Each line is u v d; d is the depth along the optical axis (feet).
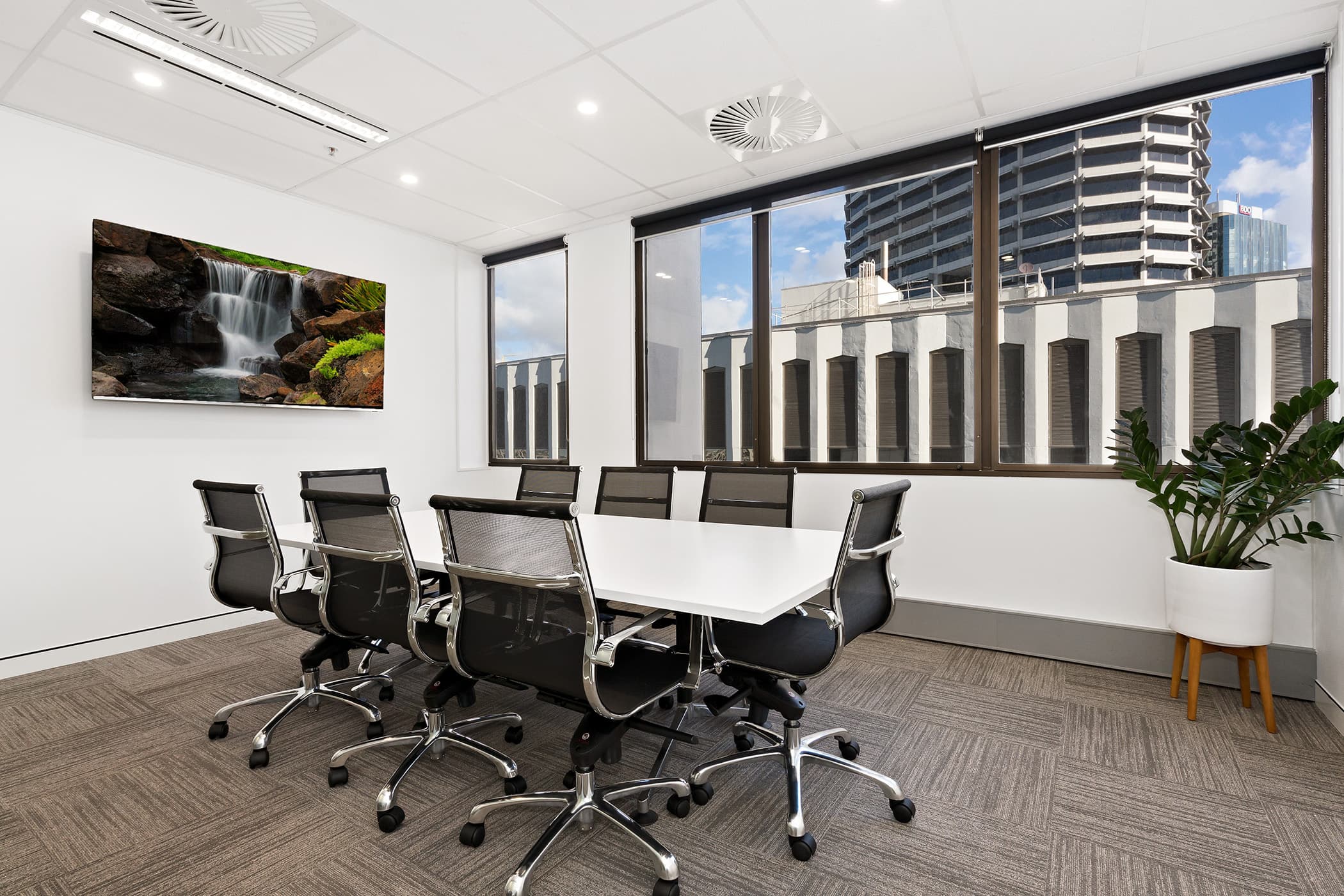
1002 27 7.79
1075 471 9.90
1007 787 6.24
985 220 10.61
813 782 6.43
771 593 5.10
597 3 7.30
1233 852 5.20
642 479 11.12
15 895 4.84
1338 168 7.84
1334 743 7.00
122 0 7.18
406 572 6.18
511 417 17.15
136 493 10.81
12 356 9.53
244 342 12.00
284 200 12.92
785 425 12.70
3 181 9.47
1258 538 8.39
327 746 7.29
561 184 12.54
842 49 8.24
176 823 5.76
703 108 9.70
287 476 12.91
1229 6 7.39
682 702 5.64
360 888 4.90
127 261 10.51
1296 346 8.61
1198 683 7.63
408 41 7.99
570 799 5.53
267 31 7.79
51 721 7.93
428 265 15.80
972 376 10.82
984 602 10.36
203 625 11.57
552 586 4.78
